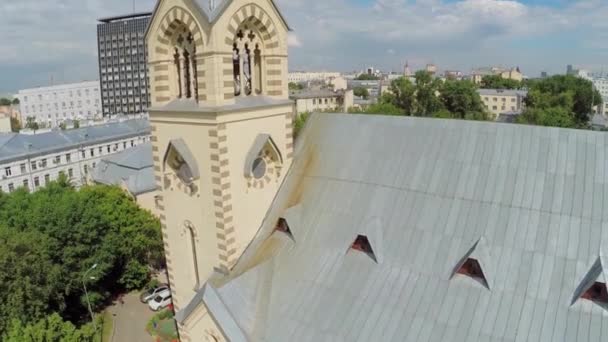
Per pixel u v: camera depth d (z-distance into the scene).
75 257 45.19
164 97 24.48
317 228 22.58
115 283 52.38
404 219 20.53
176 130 24.08
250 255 23.84
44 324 31.81
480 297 17.52
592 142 18.48
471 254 17.94
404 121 23.16
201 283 25.47
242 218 23.84
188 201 24.78
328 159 24.61
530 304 16.75
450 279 18.38
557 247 17.27
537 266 17.23
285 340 19.58
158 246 54.03
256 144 23.75
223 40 21.55
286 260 22.38
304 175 25.06
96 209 48.34
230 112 22.31
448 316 17.61
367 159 23.17
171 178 25.41
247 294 21.56
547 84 131.62
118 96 194.75
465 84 120.50
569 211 17.64
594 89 130.75
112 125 106.44
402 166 21.92
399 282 19.22
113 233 49.44
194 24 21.83
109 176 69.88
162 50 24.03
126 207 52.25
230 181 22.89
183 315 22.14
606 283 15.72
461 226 19.12
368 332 18.34
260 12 23.34
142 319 46.44
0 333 34.16
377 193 21.84
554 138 19.17
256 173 24.67
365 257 20.61
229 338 19.92
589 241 16.94
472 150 20.58
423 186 20.84
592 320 15.85
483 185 19.53
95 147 96.25
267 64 24.70
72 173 91.44
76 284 44.47
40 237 41.94
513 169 19.31
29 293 36.41
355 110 135.50
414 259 19.47
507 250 17.89
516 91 161.38
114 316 47.22
